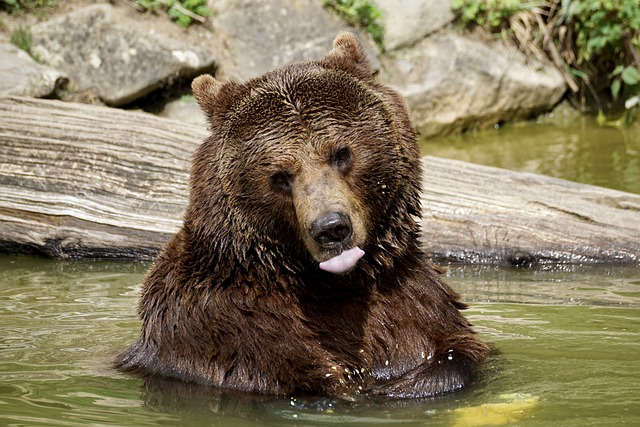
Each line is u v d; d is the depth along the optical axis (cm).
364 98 855
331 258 795
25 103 1559
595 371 864
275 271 868
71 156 1472
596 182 1697
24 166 1480
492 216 1388
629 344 951
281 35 2105
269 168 830
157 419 766
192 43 2044
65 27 1973
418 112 2142
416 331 891
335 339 872
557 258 1349
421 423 748
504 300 1167
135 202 1438
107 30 1978
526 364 890
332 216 782
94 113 1527
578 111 2339
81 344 998
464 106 2183
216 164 870
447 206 1402
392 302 895
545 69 2289
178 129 1491
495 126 2256
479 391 819
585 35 2300
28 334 1035
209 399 817
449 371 837
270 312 862
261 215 850
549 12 2348
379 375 876
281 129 830
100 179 1456
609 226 1359
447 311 914
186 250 894
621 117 2284
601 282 1242
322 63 897
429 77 2158
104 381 869
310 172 819
